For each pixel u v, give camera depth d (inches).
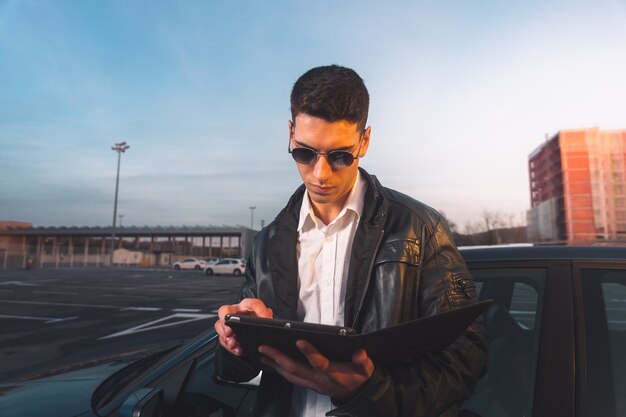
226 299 534.6
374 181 40.4
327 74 32.7
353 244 37.2
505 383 52.7
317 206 40.1
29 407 58.2
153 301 510.9
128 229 2493.8
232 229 2423.7
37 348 253.1
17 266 1473.9
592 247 53.3
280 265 40.1
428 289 35.5
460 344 33.9
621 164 3115.2
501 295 64.3
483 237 2556.6
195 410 56.9
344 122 32.4
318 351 26.2
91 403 58.1
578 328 46.7
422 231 36.9
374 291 35.4
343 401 30.2
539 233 3634.4
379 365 30.2
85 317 379.6
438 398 30.3
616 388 43.2
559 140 3282.5
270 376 39.3
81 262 1815.9
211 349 58.3
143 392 48.4
